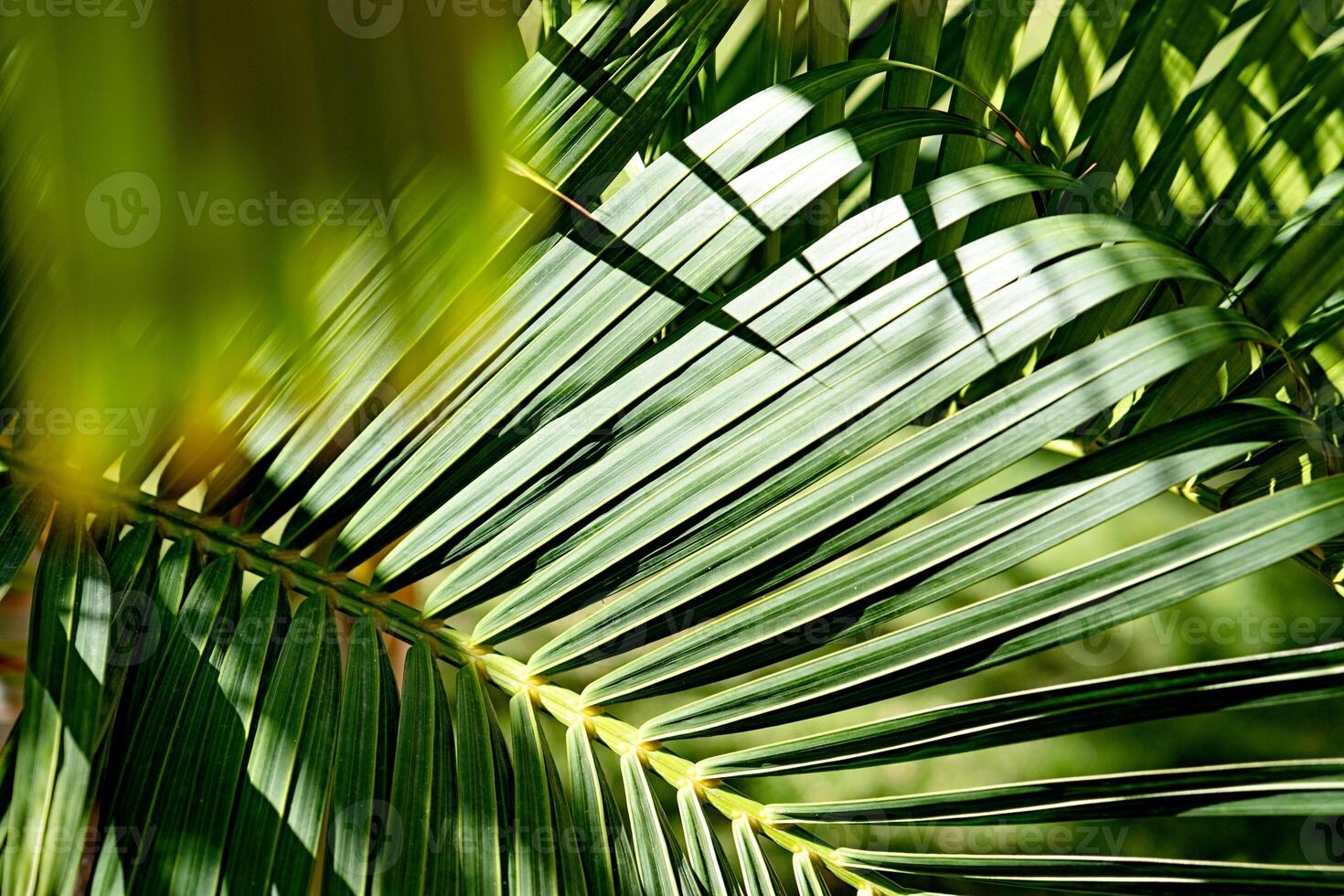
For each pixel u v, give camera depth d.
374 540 1.32
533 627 1.31
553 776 1.30
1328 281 1.29
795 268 1.28
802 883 1.30
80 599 1.26
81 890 1.23
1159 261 1.22
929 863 1.29
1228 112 1.31
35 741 1.23
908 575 1.24
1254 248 1.33
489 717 1.31
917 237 1.26
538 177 1.25
